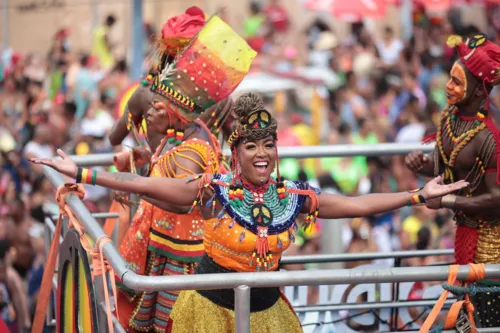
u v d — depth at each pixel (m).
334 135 29.73
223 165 10.11
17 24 43.94
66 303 9.98
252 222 7.91
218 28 9.49
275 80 32.09
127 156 10.48
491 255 9.28
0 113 34.19
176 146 9.72
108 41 40.34
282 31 41.47
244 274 7.29
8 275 17.94
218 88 9.54
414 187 23.59
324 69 35.91
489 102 9.21
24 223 20.47
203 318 8.10
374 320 11.80
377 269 7.51
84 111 32.69
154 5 45.03
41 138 28.53
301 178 22.72
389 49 39.09
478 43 8.88
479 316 9.38
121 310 10.12
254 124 7.83
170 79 9.55
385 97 33.84
